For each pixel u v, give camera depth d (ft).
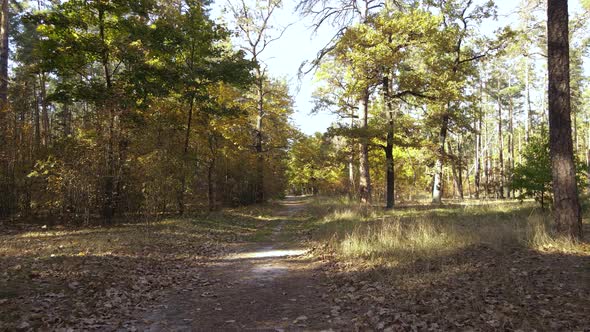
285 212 89.04
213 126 69.92
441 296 18.78
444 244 30.66
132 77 50.98
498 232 30.81
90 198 45.37
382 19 60.85
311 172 162.50
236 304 20.75
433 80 66.80
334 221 54.60
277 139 110.11
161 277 26.40
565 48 27.07
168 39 55.88
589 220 35.99
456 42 74.64
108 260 27.84
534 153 45.80
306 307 19.72
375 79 67.21
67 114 84.23
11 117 46.62
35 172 42.88
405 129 71.05
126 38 54.24
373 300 19.54
